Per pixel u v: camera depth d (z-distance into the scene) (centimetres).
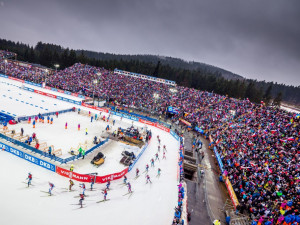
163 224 1898
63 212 1762
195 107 5794
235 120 4853
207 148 4041
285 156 2864
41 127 3403
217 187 2683
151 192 2341
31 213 1667
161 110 5866
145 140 3841
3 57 9612
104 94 6288
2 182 1933
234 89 9656
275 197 2150
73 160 2548
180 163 2914
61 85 6806
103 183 2283
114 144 3306
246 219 2008
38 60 12000
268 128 3806
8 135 2731
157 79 7456
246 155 3095
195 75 11900
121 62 11944
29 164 2312
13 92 5538
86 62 11262
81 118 4344
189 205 2194
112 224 1761
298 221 1725
